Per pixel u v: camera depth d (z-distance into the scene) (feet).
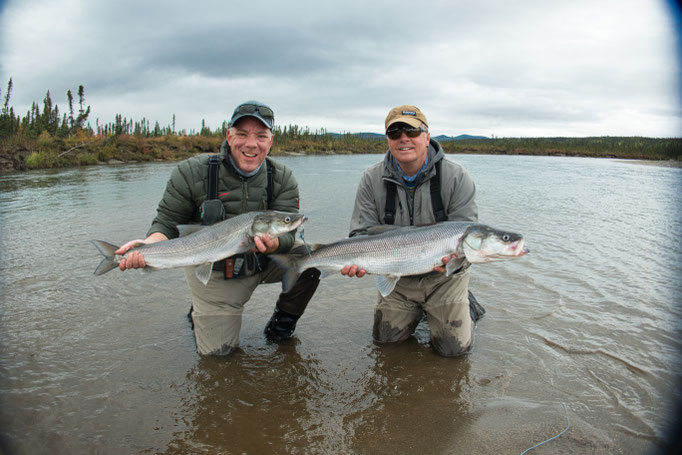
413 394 4.44
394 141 5.26
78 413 4.07
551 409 4.11
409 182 5.70
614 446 3.61
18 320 5.94
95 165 41.57
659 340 5.39
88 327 5.80
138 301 6.72
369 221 5.78
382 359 5.19
